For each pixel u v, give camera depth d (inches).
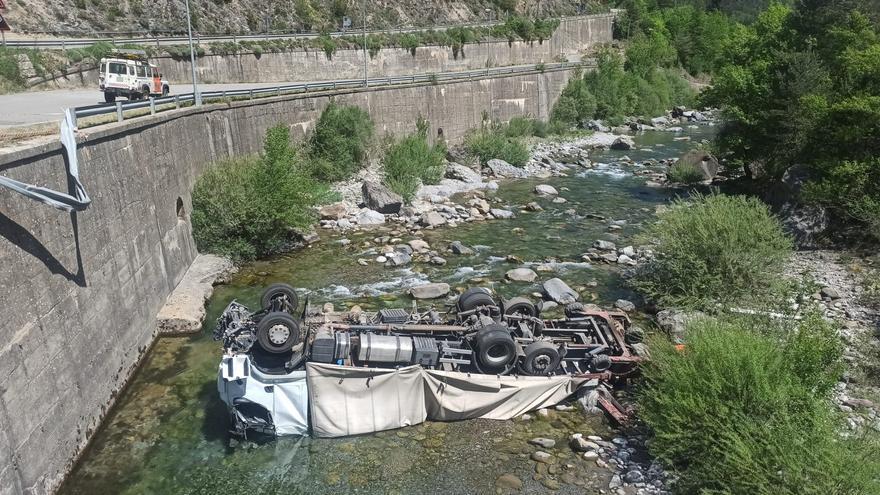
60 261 399.2
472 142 1525.6
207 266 740.0
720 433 354.0
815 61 994.1
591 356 495.2
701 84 3179.1
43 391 362.0
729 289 631.8
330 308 574.2
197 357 547.5
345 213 1020.5
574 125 2229.3
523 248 876.6
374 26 2380.7
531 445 431.5
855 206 804.0
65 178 418.9
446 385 454.6
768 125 1056.2
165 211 663.1
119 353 485.1
